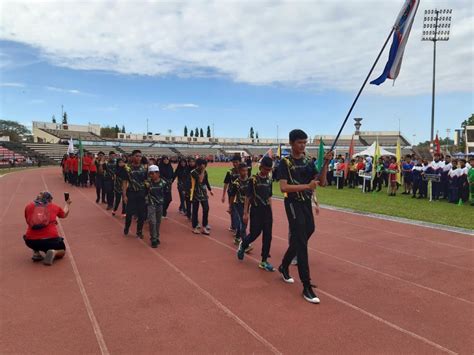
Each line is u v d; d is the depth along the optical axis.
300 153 5.06
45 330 4.09
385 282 5.58
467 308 4.69
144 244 7.82
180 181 11.63
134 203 8.42
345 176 20.94
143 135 86.50
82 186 20.42
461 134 77.12
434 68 35.88
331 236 8.59
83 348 3.73
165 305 4.73
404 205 13.73
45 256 6.36
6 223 9.99
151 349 3.71
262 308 4.64
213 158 70.38
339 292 5.18
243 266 6.33
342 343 3.82
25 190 18.42
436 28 35.38
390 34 4.74
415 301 4.89
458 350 3.70
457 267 6.30
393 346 3.77
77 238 8.33
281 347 3.74
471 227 9.47
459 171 14.16
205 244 7.84
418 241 8.09
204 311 4.56
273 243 7.99
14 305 4.73
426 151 47.66
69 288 5.30
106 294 5.09
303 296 5.02
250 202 6.27
